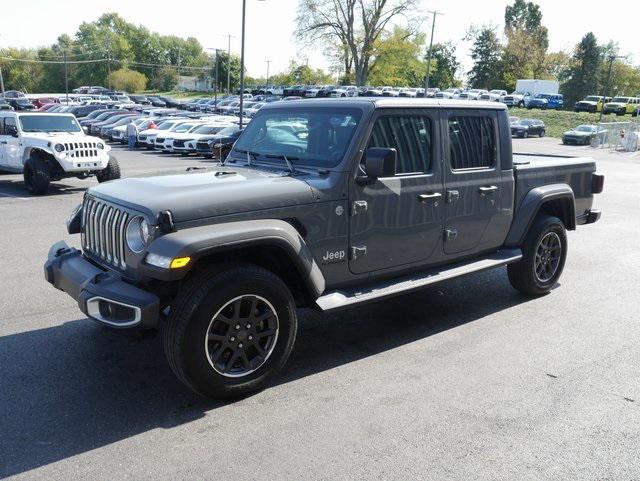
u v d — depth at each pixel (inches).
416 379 163.8
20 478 116.5
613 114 2372.0
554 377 166.6
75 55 4869.6
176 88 4901.6
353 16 2461.9
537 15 4296.3
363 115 168.6
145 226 138.9
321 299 161.6
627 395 156.5
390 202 175.0
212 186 151.0
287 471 120.1
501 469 122.3
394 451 128.0
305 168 171.6
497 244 218.7
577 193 252.2
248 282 143.0
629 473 122.0
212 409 145.2
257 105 1871.3
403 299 239.3
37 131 559.5
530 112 2348.7
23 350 180.2
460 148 196.9
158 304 135.4
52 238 343.6
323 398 151.7
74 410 143.7
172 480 116.7
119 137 1218.6
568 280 271.9
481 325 208.8
